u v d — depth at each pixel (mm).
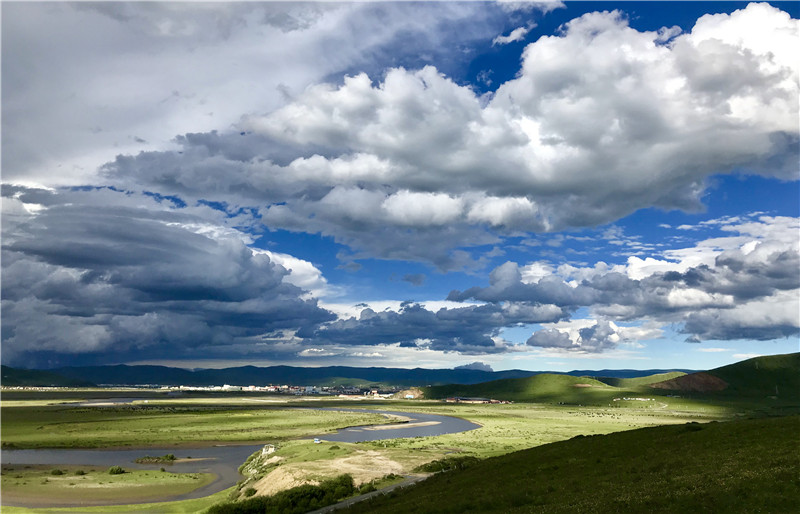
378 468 96188
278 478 89938
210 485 103000
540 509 39969
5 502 85500
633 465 52406
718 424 69750
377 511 53906
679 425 74812
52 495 90688
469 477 65500
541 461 65688
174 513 77250
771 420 64750
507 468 65500
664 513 34438
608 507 37312
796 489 34281
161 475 110188
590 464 57656
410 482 83688
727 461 45281
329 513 63281
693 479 40719
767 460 42469
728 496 35250
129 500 88375
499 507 44250
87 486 97875
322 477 86125
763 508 32594
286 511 69375
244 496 87312
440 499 52500
